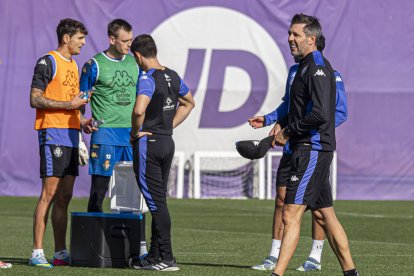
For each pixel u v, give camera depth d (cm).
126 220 2850
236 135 6500
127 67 3175
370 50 6544
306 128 2350
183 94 2888
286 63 6512
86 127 3041
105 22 6431
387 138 6562
